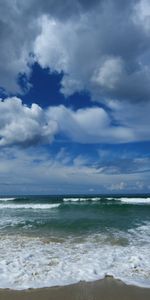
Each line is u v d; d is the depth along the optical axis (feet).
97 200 119.65
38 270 23.06
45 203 112.27
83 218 61.26
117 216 66.28
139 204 97.76
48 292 18.78
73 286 19.74
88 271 22.81
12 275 21.77
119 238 37.29
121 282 20.51
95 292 18.85
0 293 18.61
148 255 28.07
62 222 53.42
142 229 45.06
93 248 31.35
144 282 20.53
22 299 17.80
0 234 40.52
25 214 71.77
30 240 35.99
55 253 28.99
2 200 127.65
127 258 26.91
